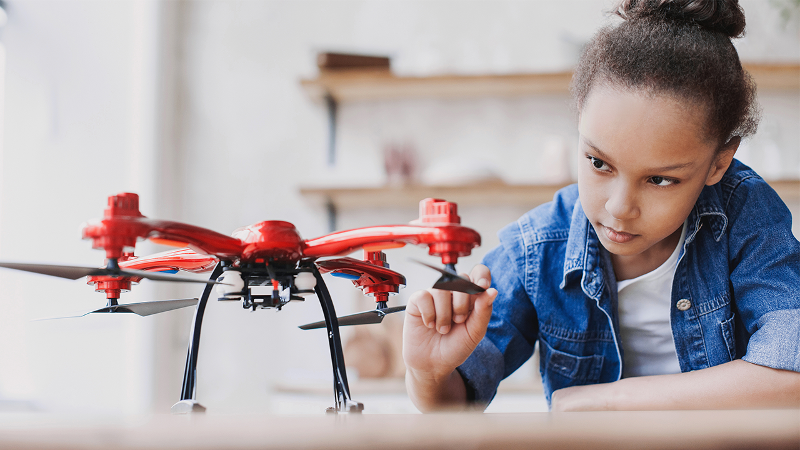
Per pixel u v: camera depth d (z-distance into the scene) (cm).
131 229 43
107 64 231
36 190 218
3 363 205
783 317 69
